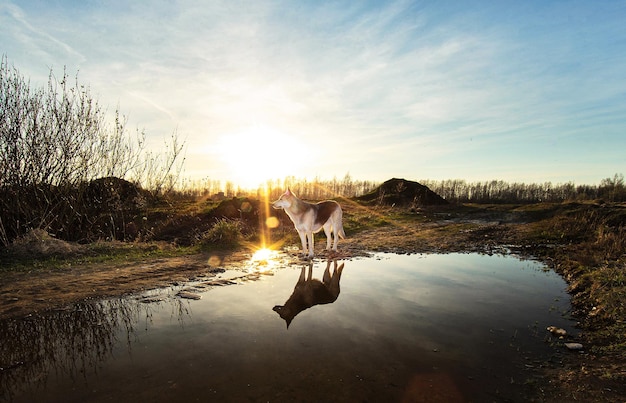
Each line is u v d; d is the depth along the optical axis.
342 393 1.10
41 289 2.10
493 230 4.88
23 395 1.09
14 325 1.62
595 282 2.12
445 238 4.30
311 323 1.67
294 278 2.49
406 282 2.40
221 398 1.08
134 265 2.74
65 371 1.24
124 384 1.15
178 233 4.16
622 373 1.17
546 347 1.43
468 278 2.52
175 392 1.11
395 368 1.26
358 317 1.75
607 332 1.52
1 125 3.15
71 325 1.63
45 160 3.40
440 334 1.55
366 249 3.66
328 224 3.49
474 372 1.23
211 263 2.90
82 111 3.63
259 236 4.20
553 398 1.06
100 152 3.89
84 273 2.47
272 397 1.08
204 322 1.67
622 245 3.00
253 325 1.64
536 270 2.77
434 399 1.07
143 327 1.61
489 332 1.58
